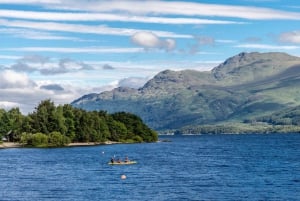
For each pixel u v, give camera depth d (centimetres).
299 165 19662
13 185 13150
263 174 16038
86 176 15450
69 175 15762
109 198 10900
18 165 19638
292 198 10850
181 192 11769
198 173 16412
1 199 10788
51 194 11488
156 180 14300
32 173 16450
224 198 10869
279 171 17125
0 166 19162
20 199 10788
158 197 11019
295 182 13675
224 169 17988
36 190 12150
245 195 11288
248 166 19300
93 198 10906
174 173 16425
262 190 12081
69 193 11638
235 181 14000
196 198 10875
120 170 17500
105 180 14300
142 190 12138
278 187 12631
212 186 12875
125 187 12700
